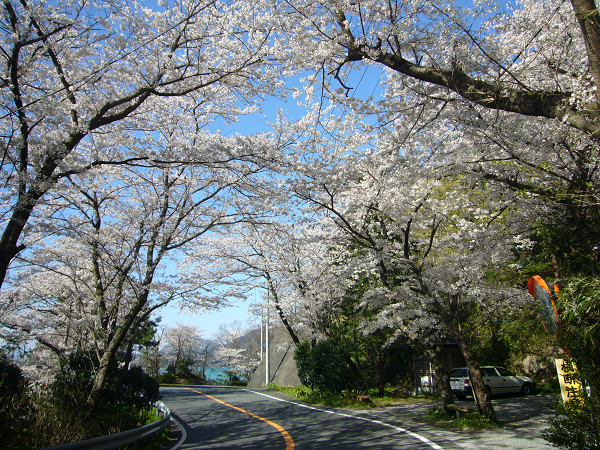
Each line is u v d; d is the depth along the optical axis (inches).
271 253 692.1
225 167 341.7
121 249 414.9
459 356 797.9
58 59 278.2
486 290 461.7
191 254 489.1
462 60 281.4
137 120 353.4
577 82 215.8
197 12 285.6
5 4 235.6
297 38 292.0
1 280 221.6
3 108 247.0
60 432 245.0
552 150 295.3
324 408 585.9
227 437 378.6
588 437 186.7
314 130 362.9
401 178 369.1
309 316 724.7
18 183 252.4
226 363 1700.3
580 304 169.5
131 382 438.0
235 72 315.3
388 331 664.4
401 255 494.3
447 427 388.8
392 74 317.7
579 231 281.1
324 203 420.5
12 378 346.9
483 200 397.1
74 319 416.5
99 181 383.9
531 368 722.2
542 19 296.0
